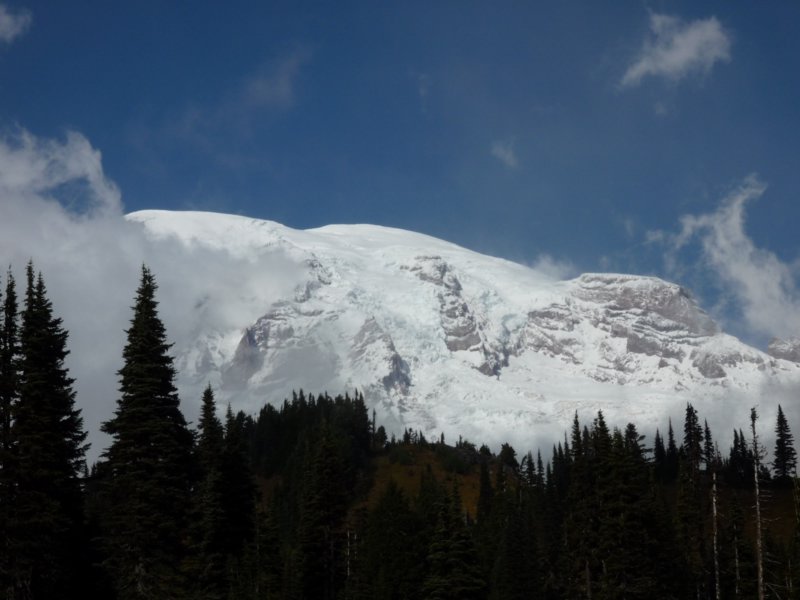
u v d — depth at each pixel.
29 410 60.66
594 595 93.00
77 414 63.75
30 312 62.50
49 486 61.41
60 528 60.47
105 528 63.28
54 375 62.84
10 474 60.28
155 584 61.72
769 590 94.25
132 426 63.00
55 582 62.09
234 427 89.81
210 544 81.69
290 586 102.06
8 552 59.81
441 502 89.69
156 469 62.84
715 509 105.25
